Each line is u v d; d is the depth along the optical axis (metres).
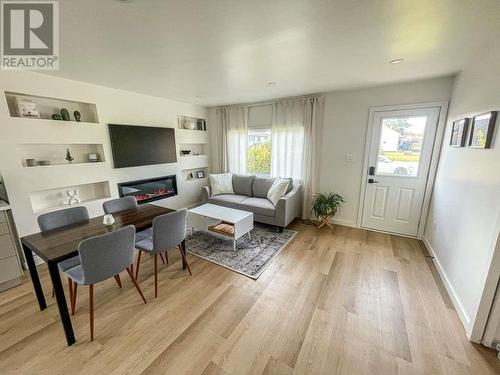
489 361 1.49
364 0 1.31
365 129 3.47
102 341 1.64
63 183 2.86
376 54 2.11
